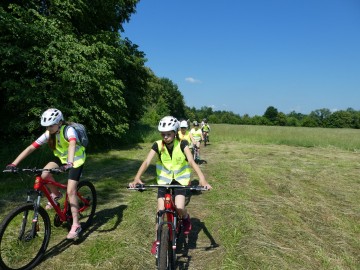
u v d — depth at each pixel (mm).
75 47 11891
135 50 19625
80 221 4859
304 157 13500
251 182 7816
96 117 13086
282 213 5516
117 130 14133
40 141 3963
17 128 10586
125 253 3875
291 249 4094
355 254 4133
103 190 6805
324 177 8805
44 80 11617
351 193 7070
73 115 11641
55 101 11047
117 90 13672
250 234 4457
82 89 11984
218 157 12820
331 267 3732
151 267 3672
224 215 5336
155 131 20766
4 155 8969
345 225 5086
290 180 8227
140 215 5188
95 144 14117
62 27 12805
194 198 6383
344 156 14438
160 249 3080
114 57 14906
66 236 4332
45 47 11398
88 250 3959
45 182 3938
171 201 3439
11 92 10922
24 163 8438
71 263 3670
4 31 10844
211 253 4016
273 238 4449
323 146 19156
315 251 4098
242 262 3725
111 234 4445
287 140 20938
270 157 13102
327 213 5617
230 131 29062
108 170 9102
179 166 3713
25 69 11414
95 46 13117
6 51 10023
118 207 5629
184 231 3973
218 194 6621
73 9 13062
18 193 6320
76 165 4066
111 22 16703
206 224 5004
